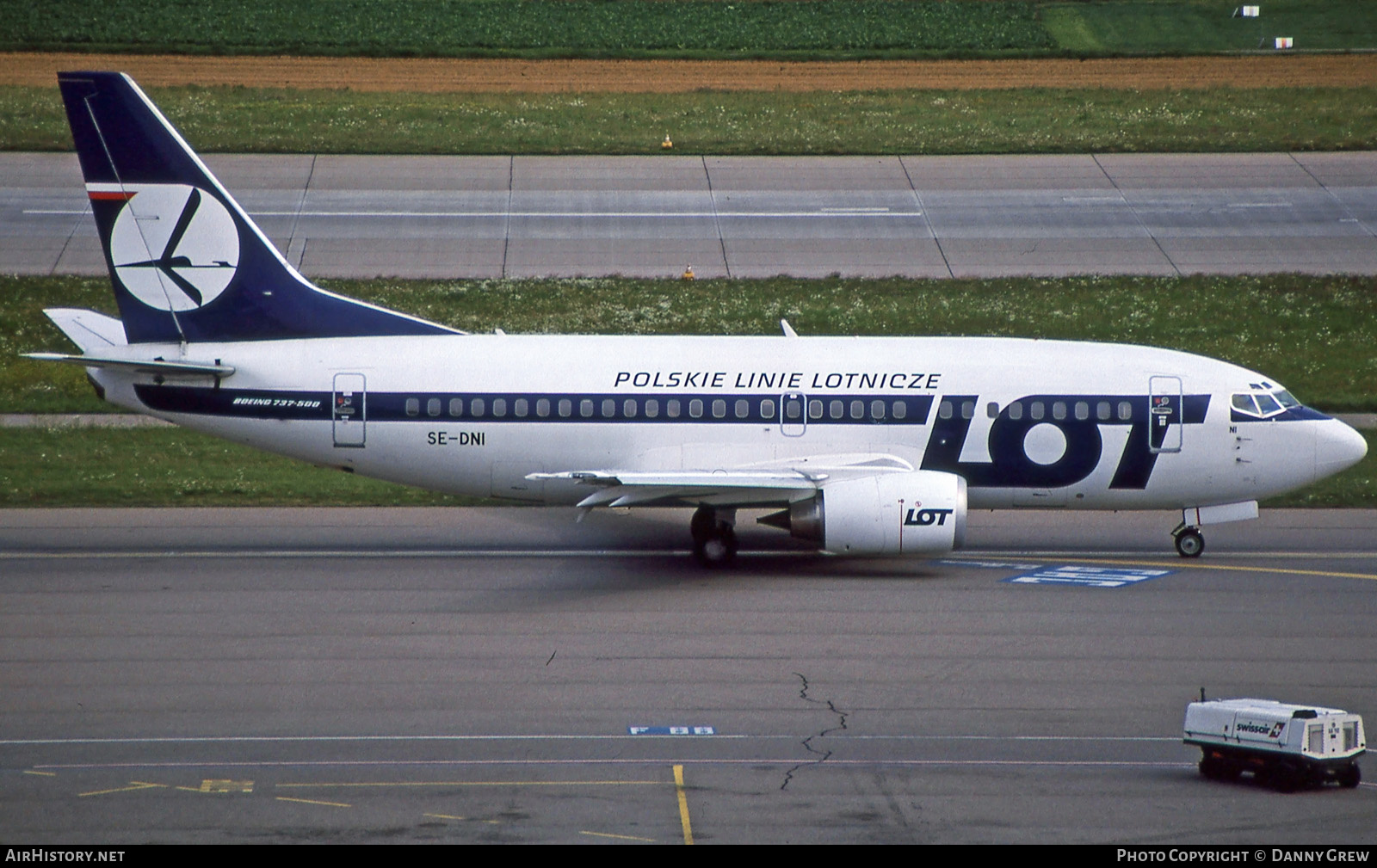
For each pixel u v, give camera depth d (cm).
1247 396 13900
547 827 7506
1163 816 7700
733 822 7588
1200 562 13912
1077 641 11188
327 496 16550
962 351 14112
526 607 12069
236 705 9588
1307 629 11550
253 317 13762
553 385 13712
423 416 13650
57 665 10419
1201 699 8675
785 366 13862
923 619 11781
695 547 13550
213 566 13412
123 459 17762
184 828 7456
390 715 9400
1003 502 14000
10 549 14000
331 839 7319
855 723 9312
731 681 10144
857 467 13288
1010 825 7569
